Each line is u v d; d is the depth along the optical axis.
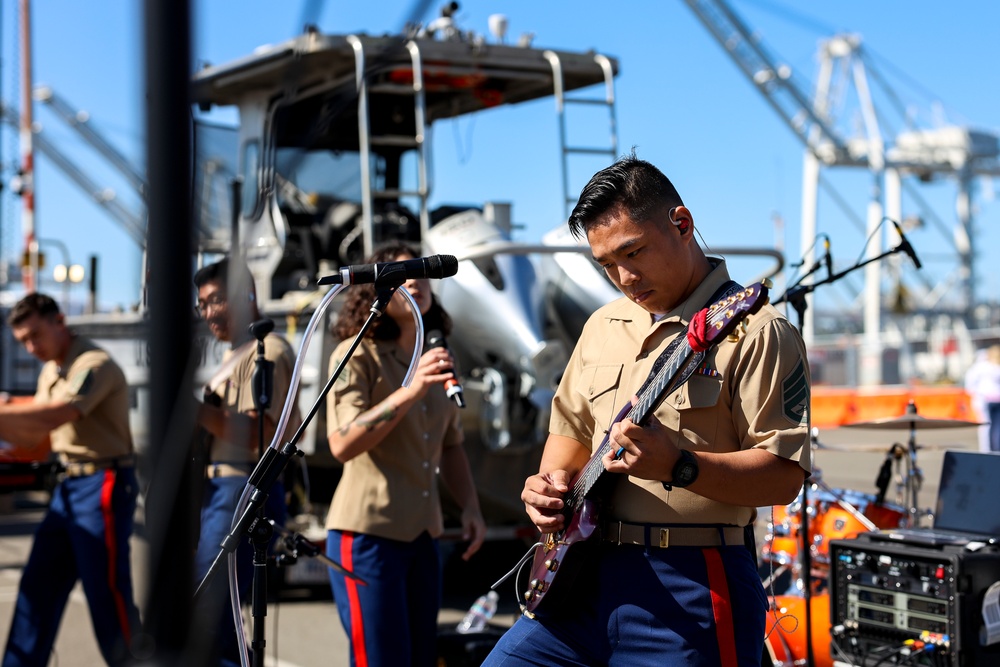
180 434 1.90
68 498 5.50
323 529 7.91
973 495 4.86
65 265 11.59
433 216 9.30
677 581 2.95
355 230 9.20
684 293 3.04
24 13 18.75
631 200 2.92
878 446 5.79
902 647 4.41
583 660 3.11
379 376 4.52
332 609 8.27
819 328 64.44
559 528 3.14
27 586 5.55
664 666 2.93
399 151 9.50
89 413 5.46
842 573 4.73
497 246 7.12
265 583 3.31
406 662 4.41
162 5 1.69
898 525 5.56
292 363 4.80
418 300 4.52
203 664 2.19
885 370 34.97
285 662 6.83
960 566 4.30
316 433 7.62
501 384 7.50
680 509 2.97
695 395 2.91
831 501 5.55
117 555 5.45
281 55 8.09
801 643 4.86
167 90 1.71
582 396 3.26
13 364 15.62
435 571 4.60
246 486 3.30
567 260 7.86
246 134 8.70
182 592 2.11
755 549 3.16
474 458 7.62
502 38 9.02
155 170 1.74
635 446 2.74
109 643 5.41
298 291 9.01
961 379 43.28
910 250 4.65
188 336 1.82
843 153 53.91
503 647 3.23
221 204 2.74
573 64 9.20
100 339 10.51
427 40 8.69
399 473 4.48
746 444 2.89
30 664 5.50
